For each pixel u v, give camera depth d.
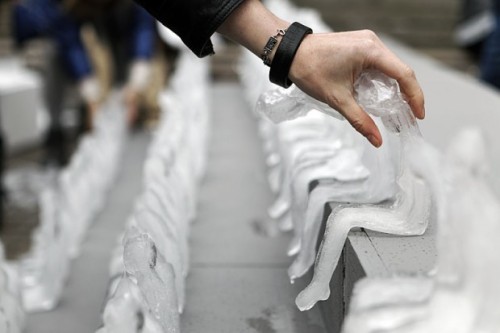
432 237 1.10
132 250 1.07
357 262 1.04
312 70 1.09
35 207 4.04
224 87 4.28
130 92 4.23
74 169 2.51
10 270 1.55
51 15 4.17
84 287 2.01
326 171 1.39
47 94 4.73
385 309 0.85
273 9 3.54
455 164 0.87
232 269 1.58
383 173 1.23
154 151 1.96
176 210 1.51
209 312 1.37
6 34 6.25
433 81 2.87
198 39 1.14
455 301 0.82
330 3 5.94
